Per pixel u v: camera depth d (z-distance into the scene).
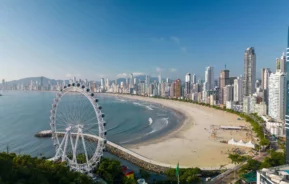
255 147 143.12
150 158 127.94
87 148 140.75
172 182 92.06
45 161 79.75
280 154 108.19
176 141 163.88
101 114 95.69
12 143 150.62
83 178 73.56
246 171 95.94
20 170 60.12
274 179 58.16
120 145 154.25
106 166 97.75
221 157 128.38
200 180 91.88
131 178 91.94
